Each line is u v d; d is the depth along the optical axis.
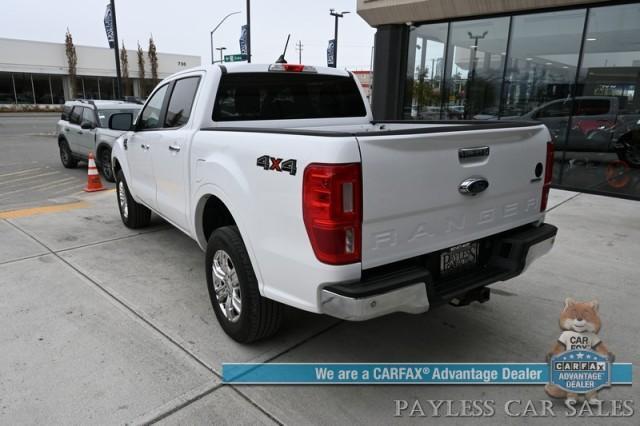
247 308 3.00
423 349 3.23
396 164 2.40
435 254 2.80
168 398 2.67
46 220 6.48
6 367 2.95
